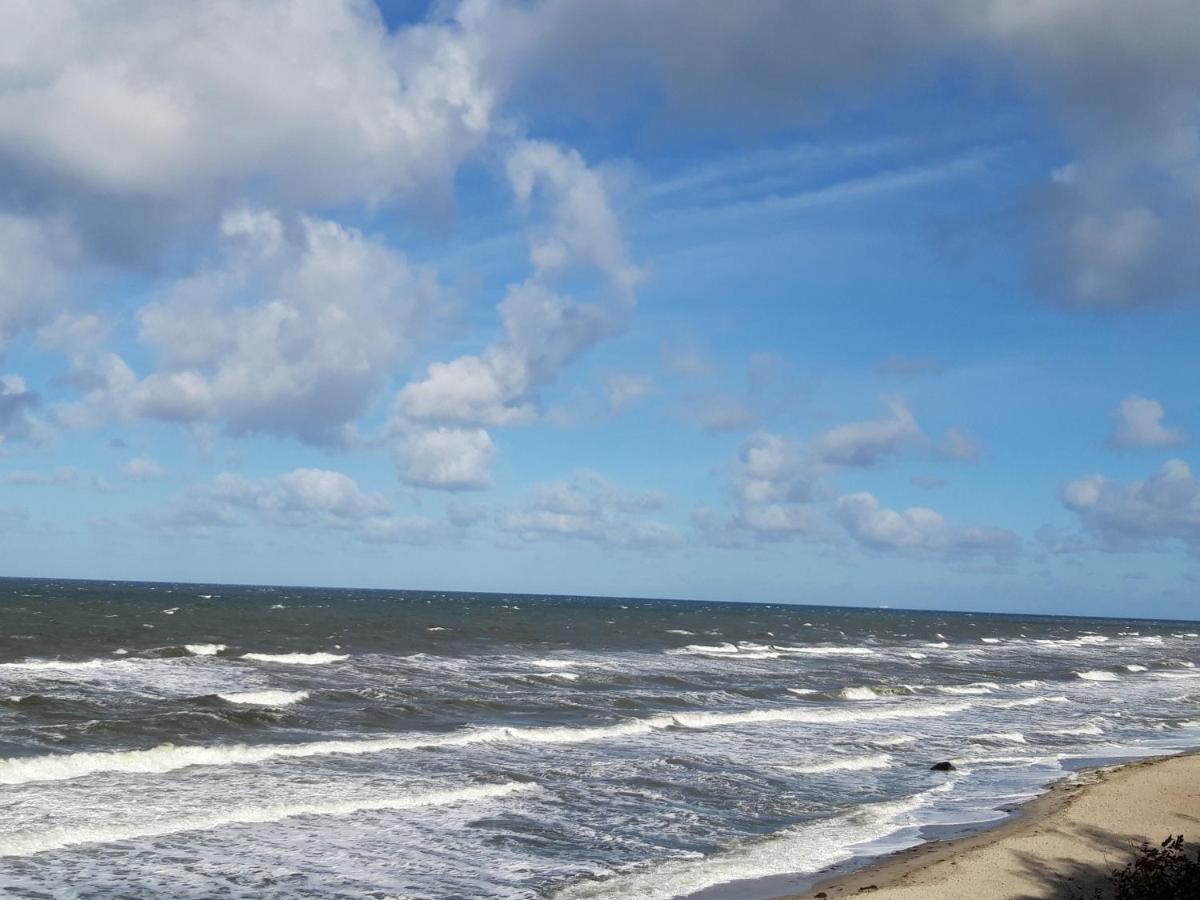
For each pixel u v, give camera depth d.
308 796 18.19
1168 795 20.59
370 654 45.94
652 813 18.67
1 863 13.59
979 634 111.56
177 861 14.25
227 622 66.56
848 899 13.45
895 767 24.41
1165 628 197.62
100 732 22.42
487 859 15.34
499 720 28.11
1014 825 18.22
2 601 86.19
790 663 53.34
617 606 194.50
